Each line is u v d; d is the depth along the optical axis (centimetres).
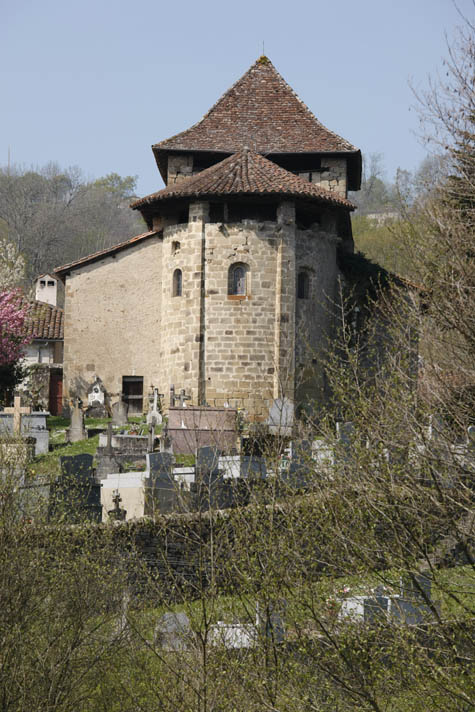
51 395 15188
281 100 14275
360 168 13962
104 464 8112
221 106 14138
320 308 11950
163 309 12344
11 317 13350
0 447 4744
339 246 12600
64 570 4178
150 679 3722
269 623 3600
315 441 4609
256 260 11569
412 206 5788
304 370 11594
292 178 12006
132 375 12788
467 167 5722
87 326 12888
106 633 4047
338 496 3791
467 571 3816
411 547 3650
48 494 5253
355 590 3734
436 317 4688
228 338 11538
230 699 3494
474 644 3394
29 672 3828
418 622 3750
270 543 3703
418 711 3400
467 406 4153
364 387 4216
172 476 6338
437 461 3788
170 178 13562
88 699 3881
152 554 4984
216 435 8994
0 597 3912
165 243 12394
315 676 3538
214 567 3969
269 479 4228
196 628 3650
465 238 5191
